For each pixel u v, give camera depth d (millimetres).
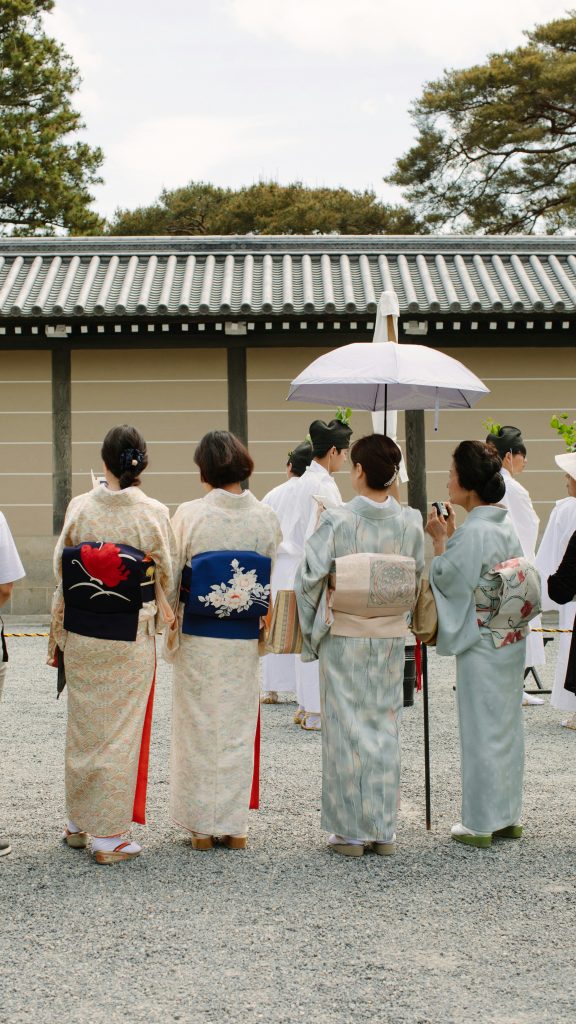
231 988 2662
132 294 11258
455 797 4473
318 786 4664
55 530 11633
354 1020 2498
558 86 21406
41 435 11648
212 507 3793
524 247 12438
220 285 11602
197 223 27828
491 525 3861
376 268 12055
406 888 3377
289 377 11656
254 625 3816
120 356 11656
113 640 3588
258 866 3592
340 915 3145
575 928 3061
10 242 12258
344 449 6145
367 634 3701
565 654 5828
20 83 20672
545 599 6207
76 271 11867
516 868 3572
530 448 11773
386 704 3752
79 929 3035
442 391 5309
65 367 11617
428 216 23906
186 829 3764
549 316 11195
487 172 23750
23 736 5691
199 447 3867
